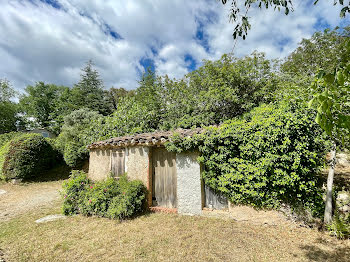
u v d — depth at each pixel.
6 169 10.98
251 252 3.70
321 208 4.41
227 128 5.29
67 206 6.03
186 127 10.66
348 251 3.59
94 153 8.48
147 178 6.16
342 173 6.55
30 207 7.13
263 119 4.91
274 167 4.61
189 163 5.68
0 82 28.41
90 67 30.38
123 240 4.26
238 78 9.40
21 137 11.98
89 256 3.73
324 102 1.31
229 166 5.10
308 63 10.39
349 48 1.56
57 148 14.33
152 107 12.77
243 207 5.02
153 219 5.34
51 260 3.64
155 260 3.54
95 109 26.45
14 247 4.13
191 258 3.57
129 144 6.49
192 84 12.09
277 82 9.11
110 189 5.83
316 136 4.35
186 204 5.61
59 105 29.25
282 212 4.63
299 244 3.91
